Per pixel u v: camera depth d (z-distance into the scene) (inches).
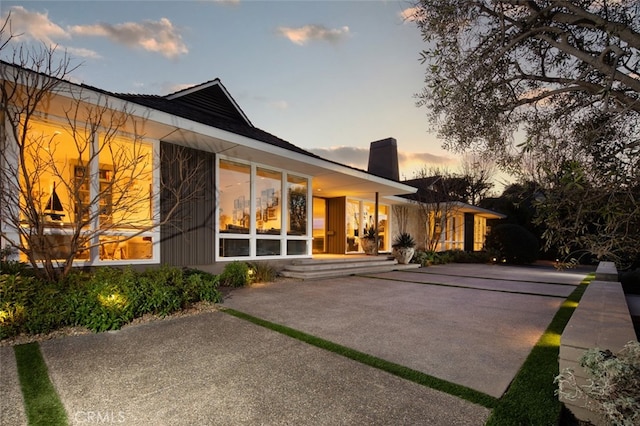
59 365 121.0
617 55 76.9
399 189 483.8
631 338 102.7
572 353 97.9
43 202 231.1
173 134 248.2
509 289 313.0
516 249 624.1
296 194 387.2
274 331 164.4
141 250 256.8
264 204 347.6
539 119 113.5
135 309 176.9
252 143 280.2
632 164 77.4
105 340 148.0
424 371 120.3
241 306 215.8
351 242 556.4
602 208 80.2
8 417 87.4
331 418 89.3
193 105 374.3
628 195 77.6
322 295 260.7
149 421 86.9
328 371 119.4
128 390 103.5
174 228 273.4
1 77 163.5
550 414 90.8
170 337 153.5
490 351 142.1
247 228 330.6
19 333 148.5
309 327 173.2
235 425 85.8
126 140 245.4
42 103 190.7
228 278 284.5
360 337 158.4
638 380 76.5
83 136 225.3
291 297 249.3
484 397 100.7
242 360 128.6
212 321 179.6
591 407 90.8
